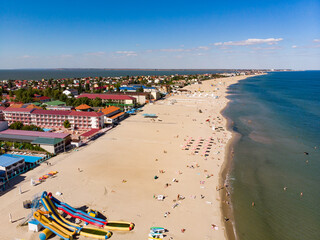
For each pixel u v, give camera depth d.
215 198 71.06
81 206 65.44
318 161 98.50
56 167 89.75
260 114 190.12
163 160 98.00
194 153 106.19
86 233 55.28
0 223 58.31
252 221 61.44
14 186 75.31
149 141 122.62
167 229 57.28
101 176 82.88
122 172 86.25
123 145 115.94
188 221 60.50
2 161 82.44
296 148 113.31
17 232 55.75
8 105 197.12
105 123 153.00
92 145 115.62
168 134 135.50
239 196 72.56
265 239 55.38
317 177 85.06
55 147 102.50
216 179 82.62
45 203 59.66
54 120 147.88
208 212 64.44
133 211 63.84
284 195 73.50
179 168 90.62
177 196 71.31
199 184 78.81
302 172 88.81
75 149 109.56
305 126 152.50
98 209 64.44
